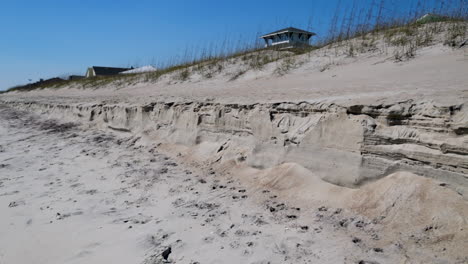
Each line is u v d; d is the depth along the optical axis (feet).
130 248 12.39
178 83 46.24
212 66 47.96
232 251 11.94
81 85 84.79
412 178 13.03
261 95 23.30
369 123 14.71
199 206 16.24
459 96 12.60
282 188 17.22
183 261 11.45
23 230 14.29
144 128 31.12
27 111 67.87
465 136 11.54
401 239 11.37
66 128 41.73
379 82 19.45
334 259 10.98
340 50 33.78
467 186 11.34
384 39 31.86
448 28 27.86
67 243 13.07
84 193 18.76
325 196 15.44
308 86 23.81
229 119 22.90
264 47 52.60
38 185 20.40
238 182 19.19
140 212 15.85
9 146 33.42
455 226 10.88
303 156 17.51
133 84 58.90
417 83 16.57
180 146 26.45
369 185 14.42
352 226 12.81
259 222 14.14
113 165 24.45
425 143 12.68
